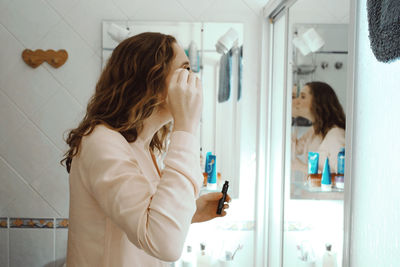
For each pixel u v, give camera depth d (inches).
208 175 64.6
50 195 65.0
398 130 23.8
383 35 25.7
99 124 28.3
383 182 25.9
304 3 49.8
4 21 62.7
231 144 66.1
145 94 29.3
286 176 56.5
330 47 43.7
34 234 65.3
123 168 25.1
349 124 31.3
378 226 26.5
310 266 46.3
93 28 63.9
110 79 31.2
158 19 64.6
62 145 64.6
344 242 32.2
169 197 23.9
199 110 27.1
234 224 67.7
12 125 63.9
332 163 42.4
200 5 64.9
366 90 28.5
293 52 53.9
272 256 63.6
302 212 49.8
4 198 64.4
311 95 48.2
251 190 67.2
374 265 27.2
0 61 63.0
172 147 25.9
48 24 63.3
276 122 61.8
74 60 63.9
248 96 66.1
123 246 28.4
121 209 23.7
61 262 65.7
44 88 63.9
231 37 63.3
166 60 29.6
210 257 66.5
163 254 23.2
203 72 64.7
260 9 65.2
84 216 28.4
